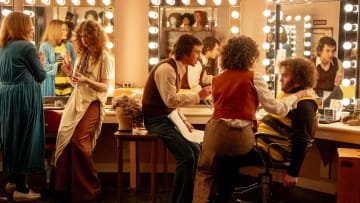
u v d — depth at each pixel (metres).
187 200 3.52
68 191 4.05
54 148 4.23
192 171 3.51
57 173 3.99
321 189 4.51
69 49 4.72
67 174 3.99
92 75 4.00
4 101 3.93
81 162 3.98
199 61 4.50
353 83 4.27
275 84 4.51
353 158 3.28
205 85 4.55
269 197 3.26
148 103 3.58
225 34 4.70
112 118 4.41
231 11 4.69
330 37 4.32
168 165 5.03
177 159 3.54
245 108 3.02
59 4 4.72
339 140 3.82
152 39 4.76
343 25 4.27
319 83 4.38
